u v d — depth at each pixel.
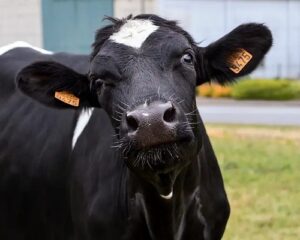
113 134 5.62
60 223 6.10
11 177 6.51
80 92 5.40
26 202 6.37
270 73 35.81
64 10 30.33
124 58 4.84
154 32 4.96
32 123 6.55
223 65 5.43
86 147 5.86
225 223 5.92
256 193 11.24
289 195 11.13
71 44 30.38
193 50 5.07
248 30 5.38
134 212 5.29
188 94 4.83
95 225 5.50
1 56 7.25
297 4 35.91
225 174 12.48
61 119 6.30
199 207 5.49
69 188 5.95
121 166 5.46
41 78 5.39
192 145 4.58
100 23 30.08
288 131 18.12
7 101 6.92
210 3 35.56
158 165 4.44
